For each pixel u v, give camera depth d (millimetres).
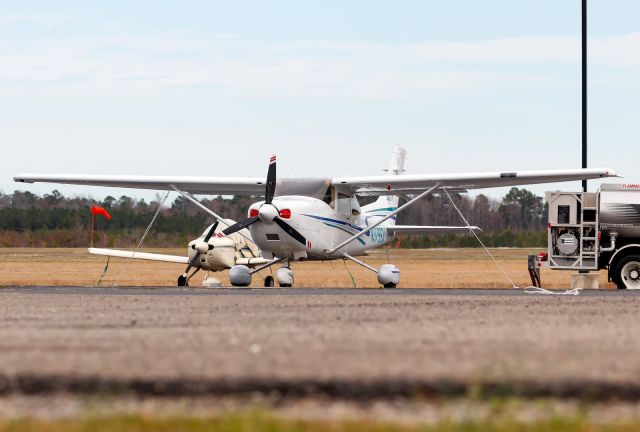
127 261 173875
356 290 57500
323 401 20047
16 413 19250
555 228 63250
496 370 22219
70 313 36906
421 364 23062
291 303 42312
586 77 72812
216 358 24047
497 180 68125
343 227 71812
